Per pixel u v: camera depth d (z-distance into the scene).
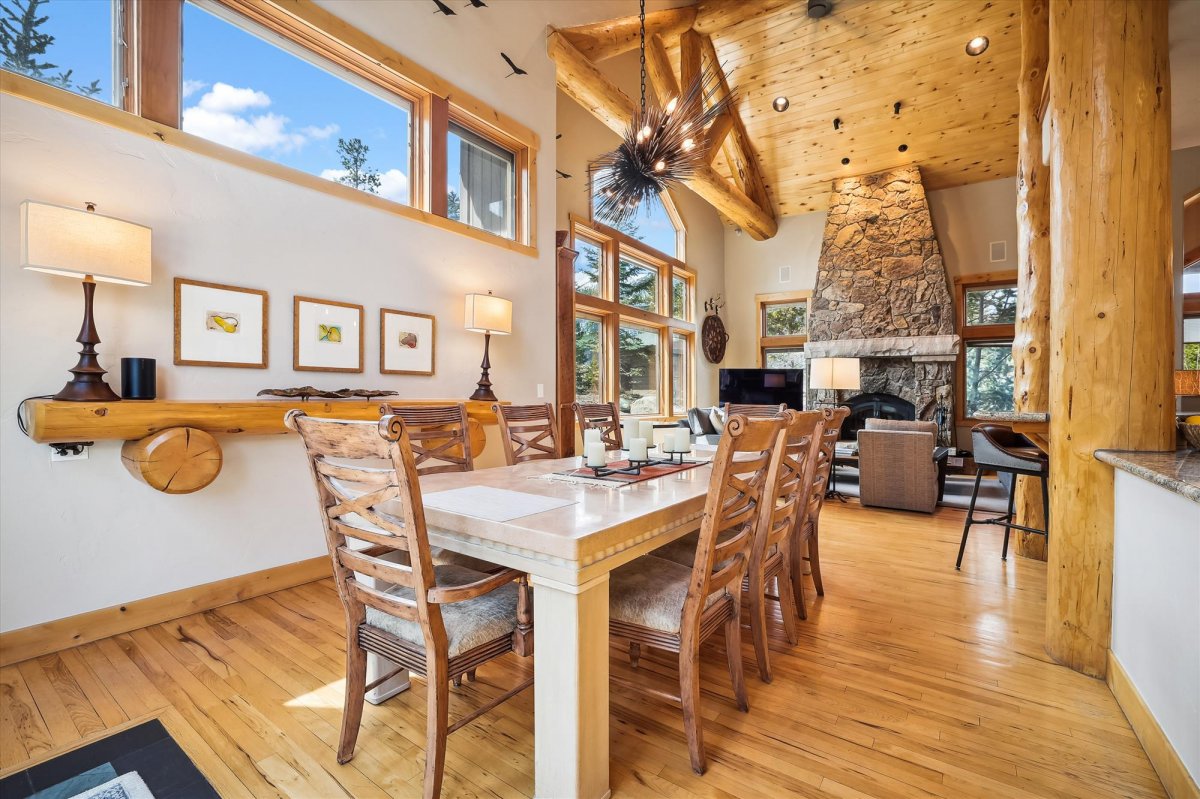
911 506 4.61
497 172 4.38
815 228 8.38
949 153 6.79
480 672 2.06
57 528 2.20
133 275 2.21
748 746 1.61
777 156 7.45
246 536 2.79
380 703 1.84
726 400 7.66
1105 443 1.98
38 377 2.16
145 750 1.58
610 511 1.47
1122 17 1.96
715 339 8.69
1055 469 2.14
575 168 5.88
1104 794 1.43
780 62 6.07
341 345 3.18
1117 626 1.91
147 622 2.43
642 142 3.15
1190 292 5.64
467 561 1.97
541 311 4.61
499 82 4.16
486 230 4.27
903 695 1.89
